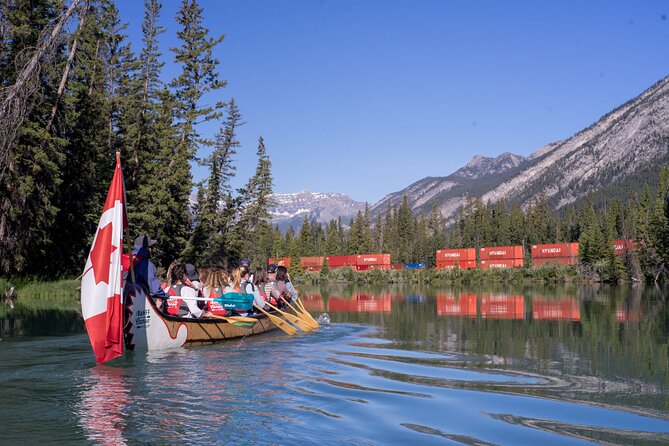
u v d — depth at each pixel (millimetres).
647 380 6484
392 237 146750
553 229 138125
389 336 10867
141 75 43375
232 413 5102
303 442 4320
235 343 9766
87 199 35125
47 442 4383
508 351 8797
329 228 160000
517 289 44062
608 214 121312
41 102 28844
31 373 6938
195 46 43562
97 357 7340
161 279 38031
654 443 4246
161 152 41906
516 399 5590
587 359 7984
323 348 9164
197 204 46875
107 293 7461
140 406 5359
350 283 74812
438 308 19688
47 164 28594
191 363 7613
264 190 60750
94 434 4566
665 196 89188
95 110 35156
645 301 24328
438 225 166125
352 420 4871
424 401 5504
